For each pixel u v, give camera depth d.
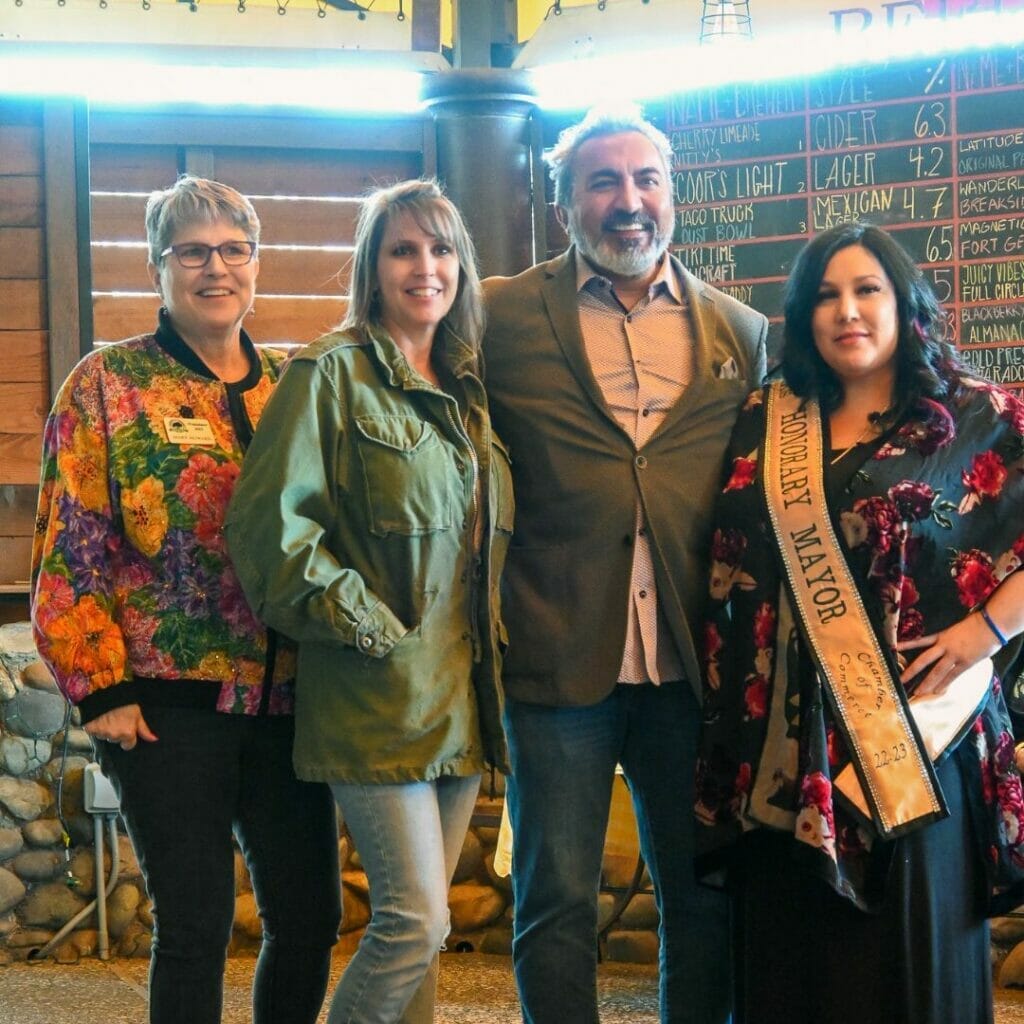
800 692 2.62
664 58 4.50
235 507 2.55
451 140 4.72
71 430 2.65
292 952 2.72
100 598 2.61
